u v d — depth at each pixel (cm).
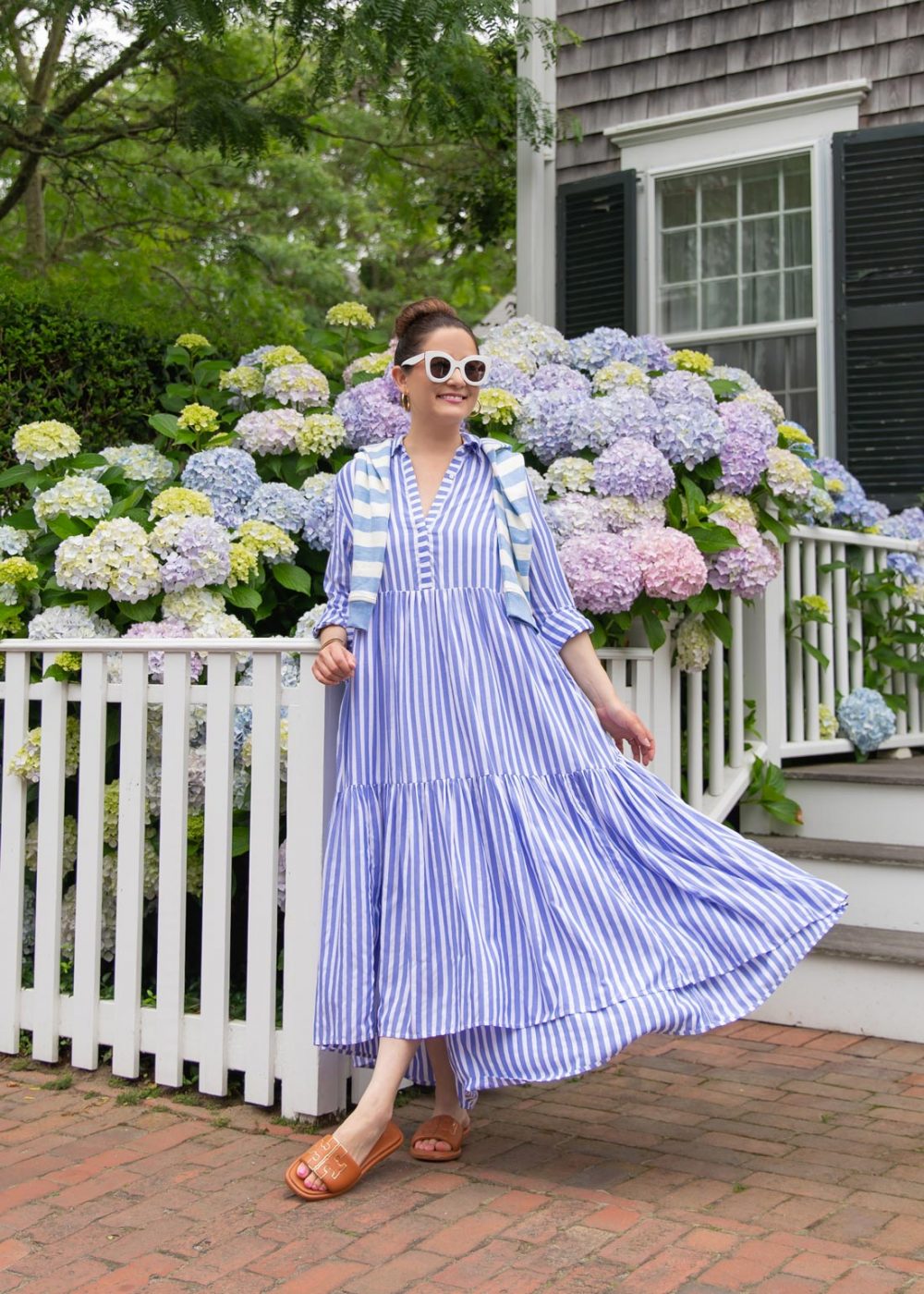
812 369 670
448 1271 234
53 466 444
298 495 436
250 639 323
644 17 710
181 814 336
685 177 702
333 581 295
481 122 712
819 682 520
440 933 271
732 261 691
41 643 364
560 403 446
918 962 382
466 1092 282
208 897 329
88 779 354
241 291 1011
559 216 733
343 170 1642
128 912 345
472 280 1142
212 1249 246
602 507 422
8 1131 312
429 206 973
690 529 428
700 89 694
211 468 439
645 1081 349
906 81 642
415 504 288
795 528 490
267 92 813
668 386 466
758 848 283
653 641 414
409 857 274
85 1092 340
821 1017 398
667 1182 276
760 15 678
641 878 281
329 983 278
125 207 1009
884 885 421
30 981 391
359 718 283
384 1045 274
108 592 391
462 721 277
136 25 705
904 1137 306
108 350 572
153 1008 343
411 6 585
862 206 648
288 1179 269
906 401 641
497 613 282
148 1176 282
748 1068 361
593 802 281
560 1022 265
